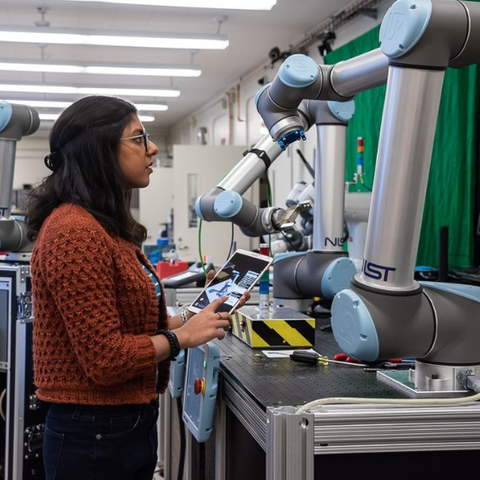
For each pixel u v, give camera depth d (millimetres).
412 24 1030
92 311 1131
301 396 1249
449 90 3557
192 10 5074
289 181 6176
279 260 2217
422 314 1197
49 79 7629
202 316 1322
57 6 4965
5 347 2203
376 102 4176
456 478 1147
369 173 4242
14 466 2180
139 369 1174
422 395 1219
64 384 1214
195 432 1594
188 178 7316
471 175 3465
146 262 1396
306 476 1081
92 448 1232
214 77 7535
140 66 5758
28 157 11289
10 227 2197
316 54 5609
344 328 1210
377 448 1098
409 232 1145
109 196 1264
